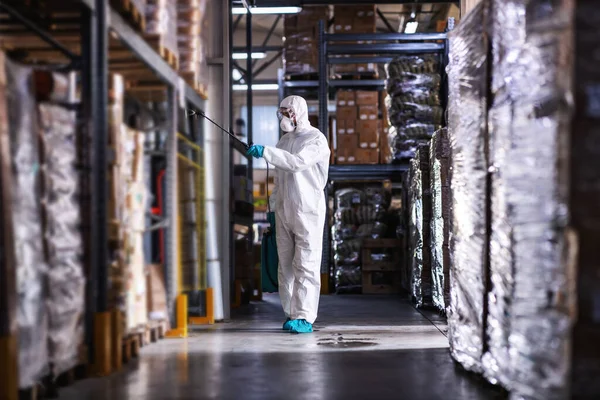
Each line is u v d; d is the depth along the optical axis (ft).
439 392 12.44
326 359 16.33
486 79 12.99
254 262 37.01
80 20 14.02
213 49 25.86
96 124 14.02
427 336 20.92
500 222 11.96
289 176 21.83
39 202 11.41
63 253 12.49
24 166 10.89
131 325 16.19
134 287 16.49
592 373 8.35
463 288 14.90
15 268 10.18
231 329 22.68
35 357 10.98
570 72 8.52
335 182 44.27
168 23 18.26
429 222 29.55
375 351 17.65
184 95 20.57
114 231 14.98
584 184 8.37
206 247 24.80
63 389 12.60
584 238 8.34
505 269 11.57
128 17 15.83
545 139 9.46
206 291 24.44
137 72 18.49
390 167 39.01
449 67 16.60
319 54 39.63
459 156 15.44
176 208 19.88
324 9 44.98
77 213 13.37
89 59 13.97
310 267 21.84
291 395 12.13
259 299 36.09
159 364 15.53
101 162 14.03
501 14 12.08
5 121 9.80
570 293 8.58
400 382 13.42
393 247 39.96
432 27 69.26
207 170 24.66
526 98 10.40
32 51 15.94
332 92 47.34
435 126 37.99
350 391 12.50
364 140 42.27
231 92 28.76
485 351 12.90
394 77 38.34
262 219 66.18
